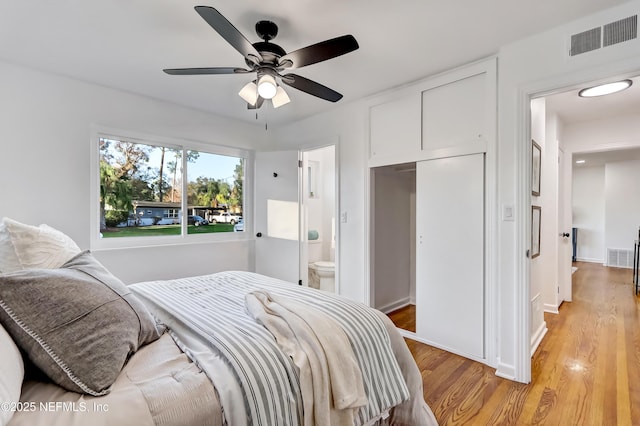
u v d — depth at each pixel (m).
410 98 2.87
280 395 1.01
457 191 2.58
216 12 1.39
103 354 0.97
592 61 1.88
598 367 2.33
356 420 1.18
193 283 2.04
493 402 1.92
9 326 0.90
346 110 3.43
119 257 2.96
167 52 2.29
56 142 2.65
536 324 2.80
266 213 4.04
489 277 2.39
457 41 2.16
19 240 1.28
